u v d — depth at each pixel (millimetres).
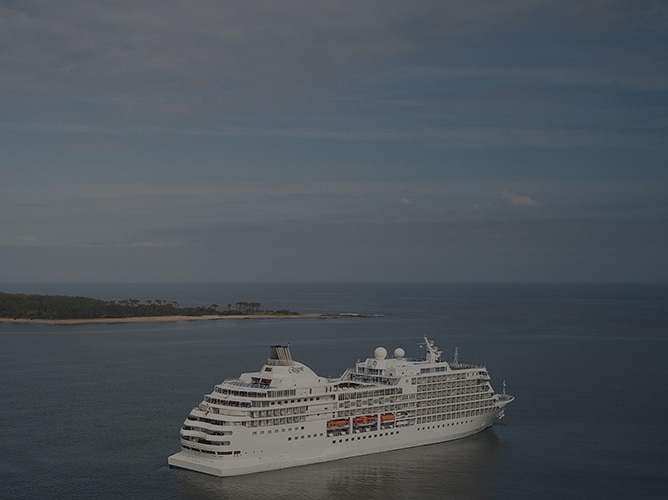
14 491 122500
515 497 122562
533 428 167250
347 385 153000
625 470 136250
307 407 136875
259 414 131375
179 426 165875
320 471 134125
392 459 142500
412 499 121188
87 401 194125
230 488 124000
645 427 167875
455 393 158750
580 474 134250
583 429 166125
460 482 129625
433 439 153875
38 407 185875
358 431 143375
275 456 133625
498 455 145750
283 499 119875
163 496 120250
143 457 140875
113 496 120188
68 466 135500
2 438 154750
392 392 149250
